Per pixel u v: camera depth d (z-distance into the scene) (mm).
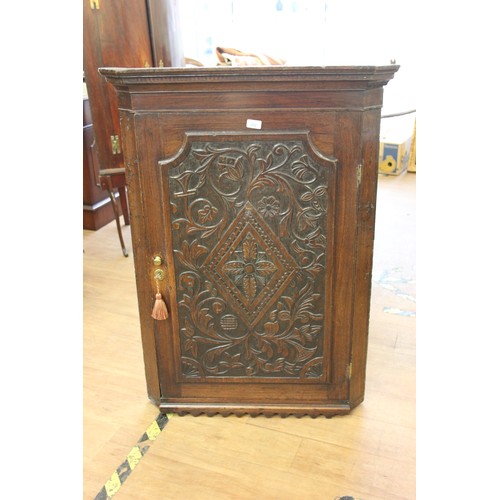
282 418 1661
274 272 1501
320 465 1473
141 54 2625
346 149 1362
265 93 1312
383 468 1459
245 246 1479
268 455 1512
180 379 1647
